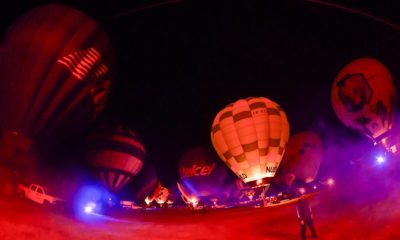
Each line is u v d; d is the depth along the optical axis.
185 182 47.09
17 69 16.09
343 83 28.31
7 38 16.67
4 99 15.97
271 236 13.48
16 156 16.33
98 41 17.75
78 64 16.92
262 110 26.47
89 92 17.56
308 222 12.24
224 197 47.59
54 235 10.42
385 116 26.30
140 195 50.59
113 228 14.13
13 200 14.80
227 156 26.98
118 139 32.31
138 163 33.69
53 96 16.52
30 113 16.23
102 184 31.33
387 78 26.38
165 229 15.15
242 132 26.02
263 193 26.06
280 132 26.50
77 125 17.97
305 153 41.31
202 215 25.88
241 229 15.40
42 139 16.97
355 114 27.69
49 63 16.33
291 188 41.50
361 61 27.62
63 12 17.09
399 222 11.20
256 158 25.78
